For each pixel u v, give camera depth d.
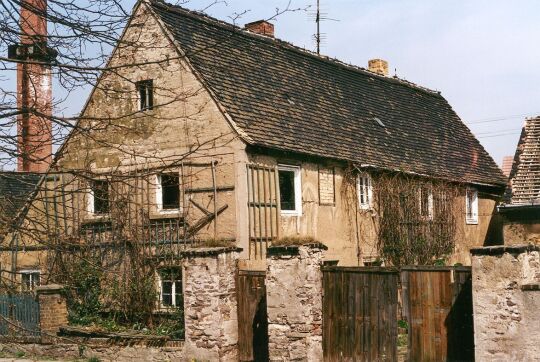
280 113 20.94
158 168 8.63
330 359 13.07
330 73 26.77
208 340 13.83
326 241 20.91
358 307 12.88
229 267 14.03
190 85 18.97
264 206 18.67
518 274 10.97
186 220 18.61
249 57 22.42
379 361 12.59
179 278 18.64
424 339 12.22
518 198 24.25
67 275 18.06
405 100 30.44
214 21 22.30
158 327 16.67
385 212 23.47
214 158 18.44
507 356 11.02
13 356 16.42
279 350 13.09
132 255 18.86
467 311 11.85
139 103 19.66
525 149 26.14
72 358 15.91
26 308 16.72
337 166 21.66
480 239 28.81
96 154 19.92
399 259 23.80
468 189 28.00
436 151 28.11
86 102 20.17
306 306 12.91
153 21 19.61
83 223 18.73
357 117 25.27
